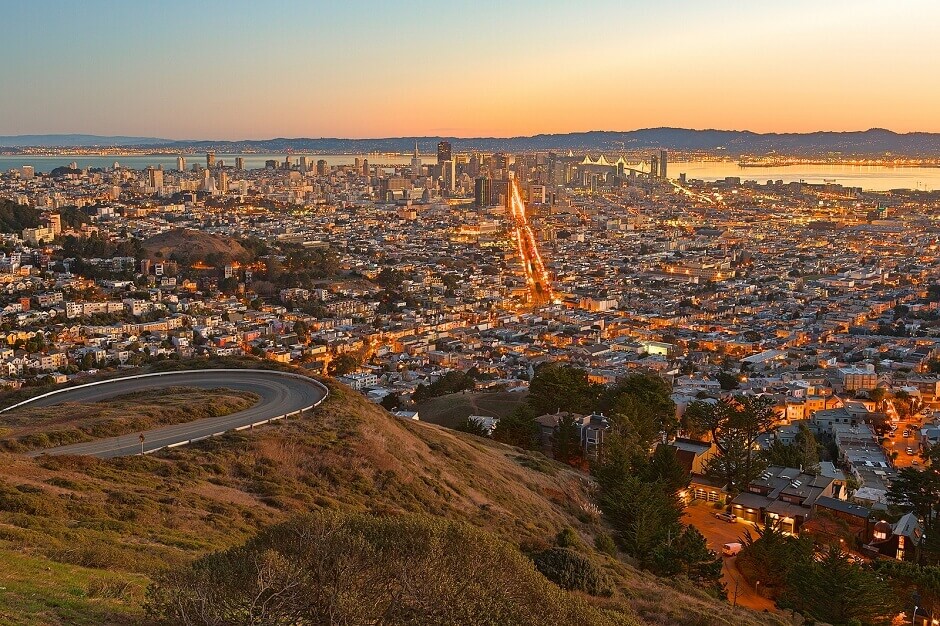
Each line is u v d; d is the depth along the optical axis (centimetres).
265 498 4966
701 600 5541
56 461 4859
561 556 4841
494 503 6562
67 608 2542
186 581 2497
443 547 2831
